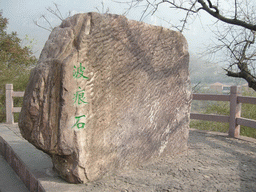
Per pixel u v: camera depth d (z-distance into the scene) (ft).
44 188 8.59
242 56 18.54
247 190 8.86
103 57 9.38
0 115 24.72
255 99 15.26
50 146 8.54
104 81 9.55
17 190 10.43
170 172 10.56
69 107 8.55
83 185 9.11
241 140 16.25
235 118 16.80
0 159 14.62
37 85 8.36
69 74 8.41
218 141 15.92
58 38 8.80
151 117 11.67
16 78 26.76
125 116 10.50
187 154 13.05
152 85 11.57
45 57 8.77
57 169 9.53
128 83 10.48
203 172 10.56
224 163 11.72
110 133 9.98
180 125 13.24
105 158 9.86
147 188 8.98
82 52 8.71
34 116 8.48
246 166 11.34
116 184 9.28
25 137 8.95
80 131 8.88
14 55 34.99
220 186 9.19
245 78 18.86
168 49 12.15
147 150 11.61
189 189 8.93
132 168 10.94
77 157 8.86
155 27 11.34
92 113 9.25
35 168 10.51
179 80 12.95
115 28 9.64
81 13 9.02
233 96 16.78
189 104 13.65
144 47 10.96
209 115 18.11
